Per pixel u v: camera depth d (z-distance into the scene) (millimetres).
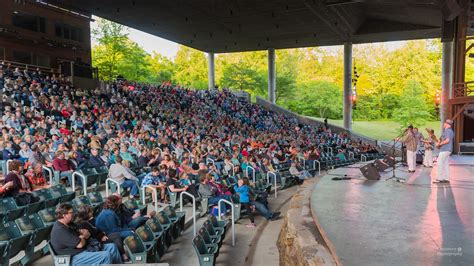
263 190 13539
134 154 14867
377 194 9234
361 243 5469
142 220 7797
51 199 8344
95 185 11617
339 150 27594
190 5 28312
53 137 13562
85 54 31406
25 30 26219
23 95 18609
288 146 25188
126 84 30875
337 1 26266
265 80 59250
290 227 7152
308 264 5285
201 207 10922
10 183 7902
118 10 30047
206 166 13211
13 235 5883
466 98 20281
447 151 10812
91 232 6086
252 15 30891
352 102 41000
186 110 30281
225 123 30453
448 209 7457
